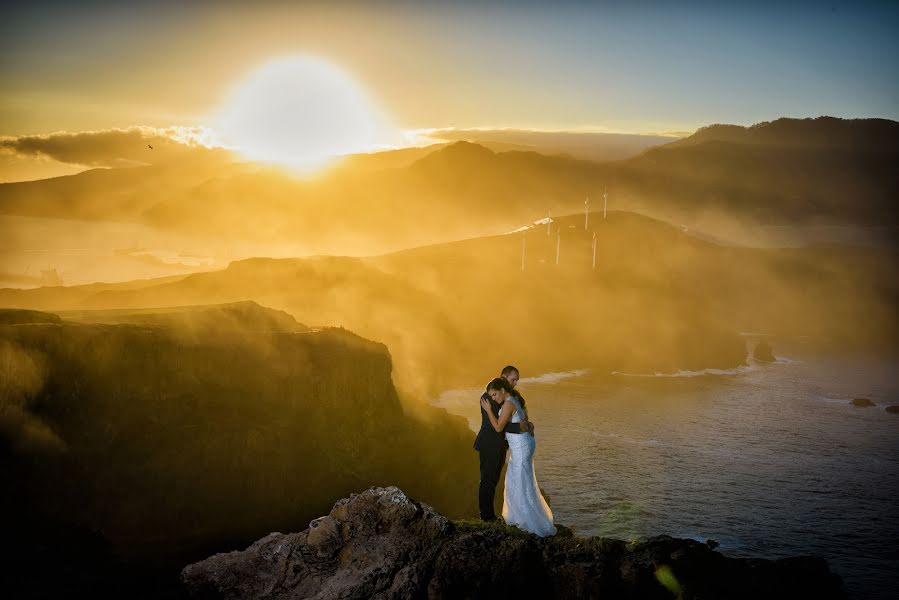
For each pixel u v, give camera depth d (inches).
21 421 1491.1
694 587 508.1
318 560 480.1
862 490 3688.5
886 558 2790.4
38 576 561.6
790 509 3344.0
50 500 1405.0
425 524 498.9
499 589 475.2
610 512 3189.0
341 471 1911.9
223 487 1667.1
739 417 5319.9
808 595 525.7
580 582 494.9
